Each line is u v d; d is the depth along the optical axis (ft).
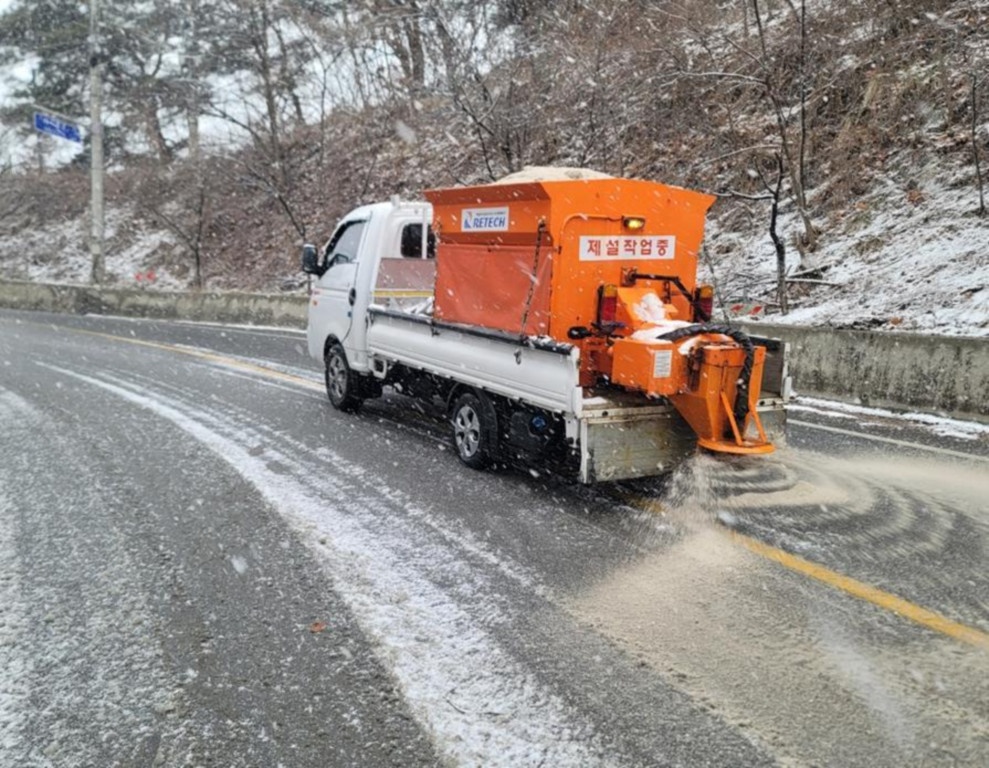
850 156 48.29
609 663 11.88
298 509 18.83
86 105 117.70
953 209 41.57
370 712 10.76
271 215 90.63
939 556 15.80
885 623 13.01
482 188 21.15
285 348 48.52
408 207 28.66
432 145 79.00
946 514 18.29
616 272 20.27
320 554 16.11
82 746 10.11
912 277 38.81
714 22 56.54
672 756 9.77
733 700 10.91
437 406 25.72
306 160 91.40
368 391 29.86
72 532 17.51
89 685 11.47
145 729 10.46
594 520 18.15
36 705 10.99
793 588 14.38
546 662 11.93
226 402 31.94
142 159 113.91
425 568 15.40
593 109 55.93
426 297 29.17
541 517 18.34
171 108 103.65
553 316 19.69
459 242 22.94
